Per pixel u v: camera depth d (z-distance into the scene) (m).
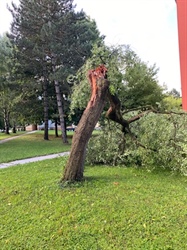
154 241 2.32
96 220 2.79
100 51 5.09
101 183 4.09
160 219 2.74
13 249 2.31
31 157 8.13
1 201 3.52
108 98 4.93
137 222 2.70
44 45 12.70
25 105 15.30
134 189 3.80
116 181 4.25
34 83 14.28
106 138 5.91
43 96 15.44
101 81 4.13
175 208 3.03
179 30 9.82
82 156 4.11
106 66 5.01
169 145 4.94
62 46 11.84
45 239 2.46
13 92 14.27
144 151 5.20
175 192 3.66
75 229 2.62
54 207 3.19
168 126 5.10
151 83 11.70
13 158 7.82
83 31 12.66
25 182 4.37
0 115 24.80
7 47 13.32
